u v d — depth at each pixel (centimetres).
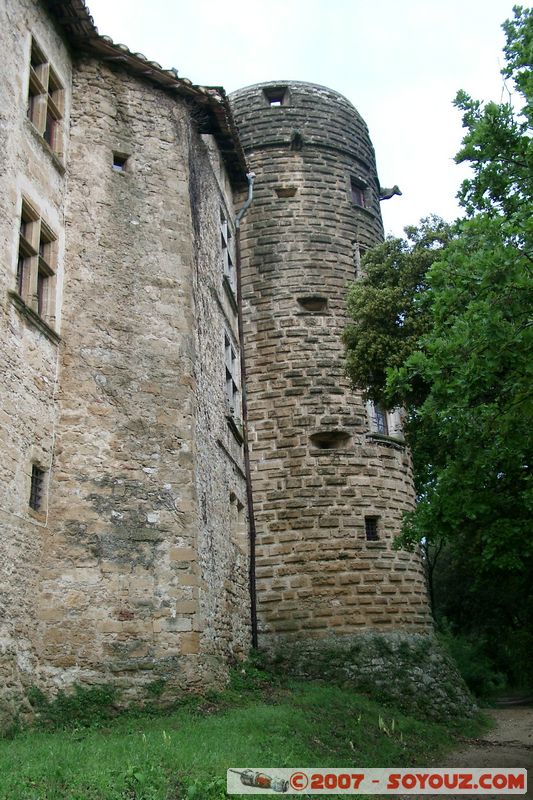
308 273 2325
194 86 1809
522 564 1298
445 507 1327
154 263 1620
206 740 1066
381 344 1750
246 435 2156
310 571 2003
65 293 1483
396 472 2186
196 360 1642
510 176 1205
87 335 1479
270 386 2205
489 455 1274
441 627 3916
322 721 1433
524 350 1091
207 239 1923
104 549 1362
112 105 1684
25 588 1229
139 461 1452
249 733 1166
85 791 774
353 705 1666
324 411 2164
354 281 2167
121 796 780
